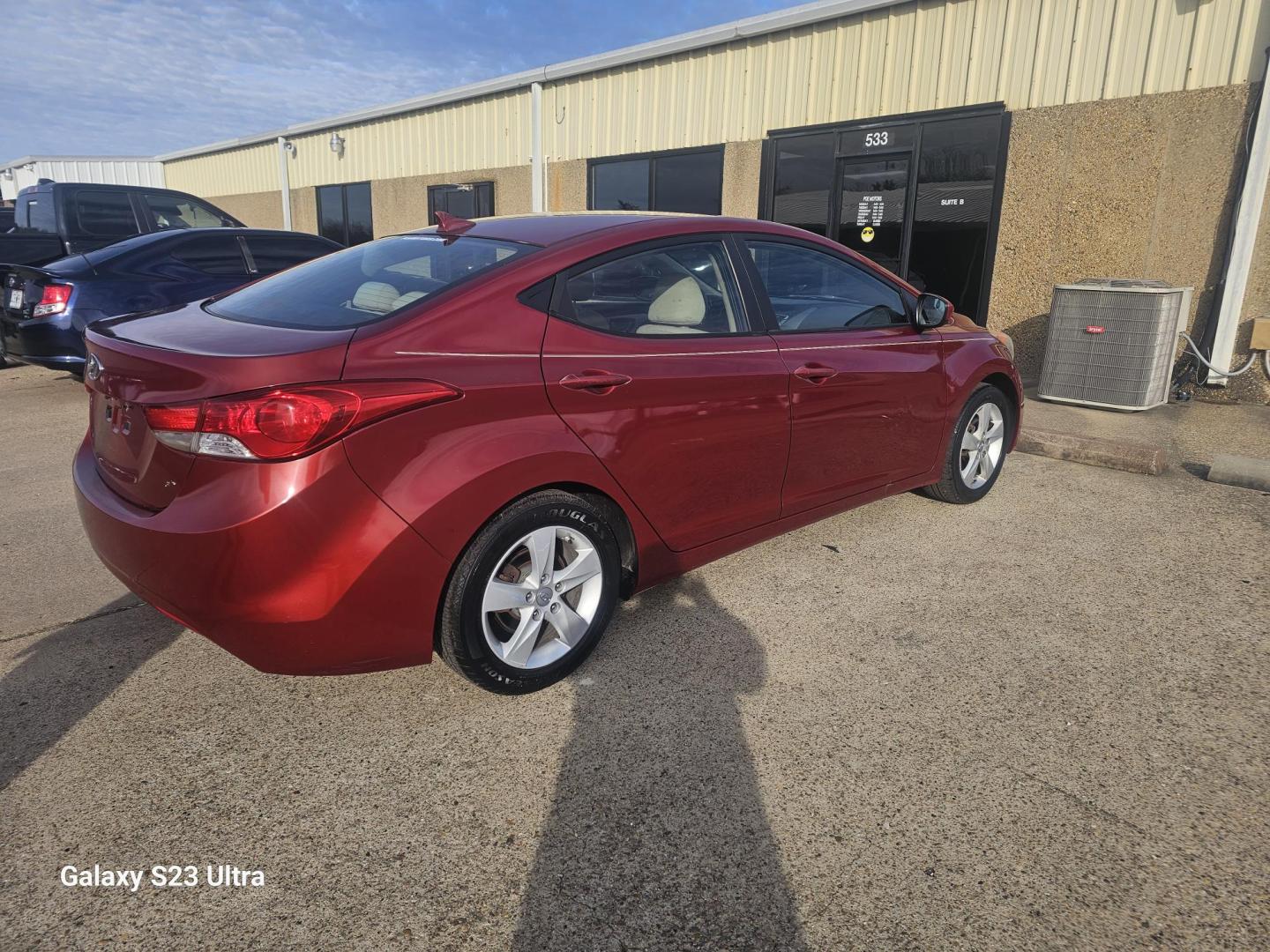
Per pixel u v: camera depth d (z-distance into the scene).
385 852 1.99
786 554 3.78
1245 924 1.79
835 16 8.48
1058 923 1.80
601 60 10.66
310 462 2.07
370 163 15.23
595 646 2.83
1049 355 6.83
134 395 2.28
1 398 7.10
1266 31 6.29
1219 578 3.54
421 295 2.53
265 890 1.88
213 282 7.02
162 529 2.11
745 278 3.22
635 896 1.87
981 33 7.67
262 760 2.33
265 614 2.11
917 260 8.45
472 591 2.39
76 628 3.05
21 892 1.86
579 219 3.07
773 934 1.77
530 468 2.43
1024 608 3.26
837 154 8.80
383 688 2.69
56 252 8.57
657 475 2.81
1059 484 4.84
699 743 2.41
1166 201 6.93
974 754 2.37
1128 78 6.96
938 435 4.02
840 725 2.49
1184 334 6.85
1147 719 2.53
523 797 2.19
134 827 2.06
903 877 1.92
